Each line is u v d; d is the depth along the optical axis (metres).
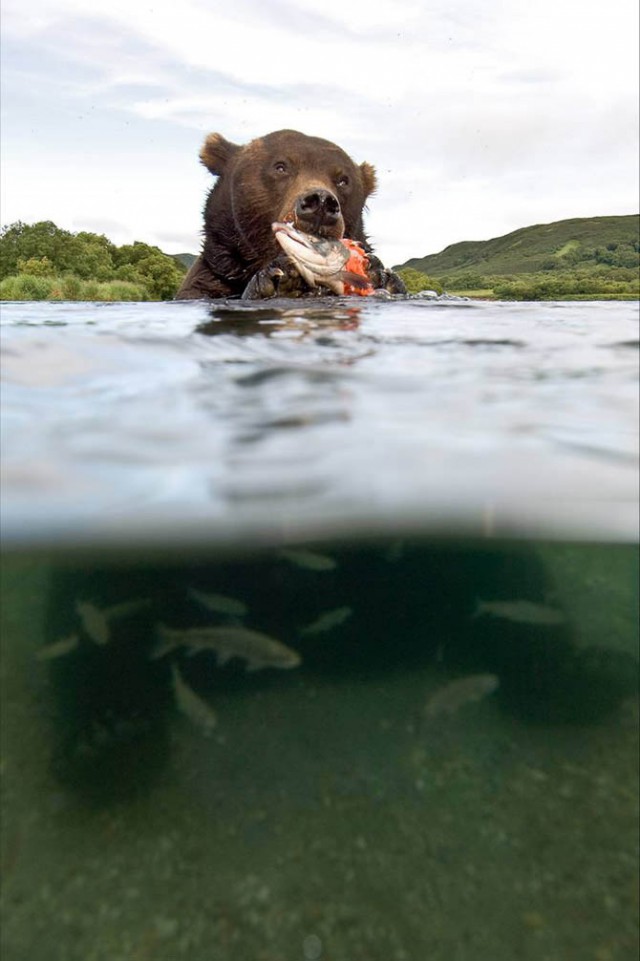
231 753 0.35
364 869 0.29
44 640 0.44
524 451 0.45
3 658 0.42
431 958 0.25
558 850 0.30
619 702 0.39
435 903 0.27
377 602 0.51
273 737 0.36
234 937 0.26
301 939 0.26
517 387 0.56
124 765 0.34
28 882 0.28
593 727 0.37
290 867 0.29
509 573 0.57
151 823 0.31
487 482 0.45
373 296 1.12
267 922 0.26
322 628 0.45
